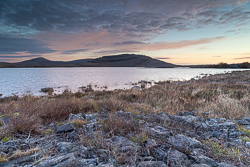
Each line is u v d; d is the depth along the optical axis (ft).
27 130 10.58
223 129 12.16
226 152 8.50
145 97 31.48
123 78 137.80
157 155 7.96
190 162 7.32
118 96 33.32
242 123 14.38
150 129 11.50
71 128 11.21
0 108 17.46
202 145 9.35
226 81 57.88
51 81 112.47
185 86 46.01
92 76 166.50
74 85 88.58
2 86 82.79
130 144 8.96
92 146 8.63
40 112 15.28
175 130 12.08
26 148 8.34
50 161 6.50
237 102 21.08
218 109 19.11
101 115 16.63
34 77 150.92
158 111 19.65
